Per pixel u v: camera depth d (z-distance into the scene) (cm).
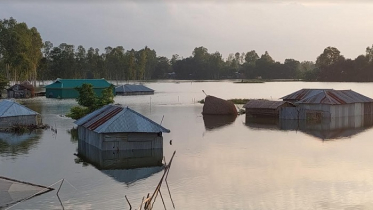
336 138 4425
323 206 2347
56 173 3036
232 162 3328
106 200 2441
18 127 4912
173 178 2894
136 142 3666
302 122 5806
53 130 4938
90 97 5753
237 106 8062
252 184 2745
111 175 2984
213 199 2466
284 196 2514
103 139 3625
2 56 13625
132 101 9319
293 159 3419
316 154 3603
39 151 3788
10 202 2386
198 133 4822
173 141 4275
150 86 17238
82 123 4059
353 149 3806
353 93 6669
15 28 13212
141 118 3694
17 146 4022
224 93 12169
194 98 10238
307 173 2995
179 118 6278
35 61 14712
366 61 19550
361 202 2406
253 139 4384
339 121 5884
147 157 3509
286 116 6169
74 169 3148
